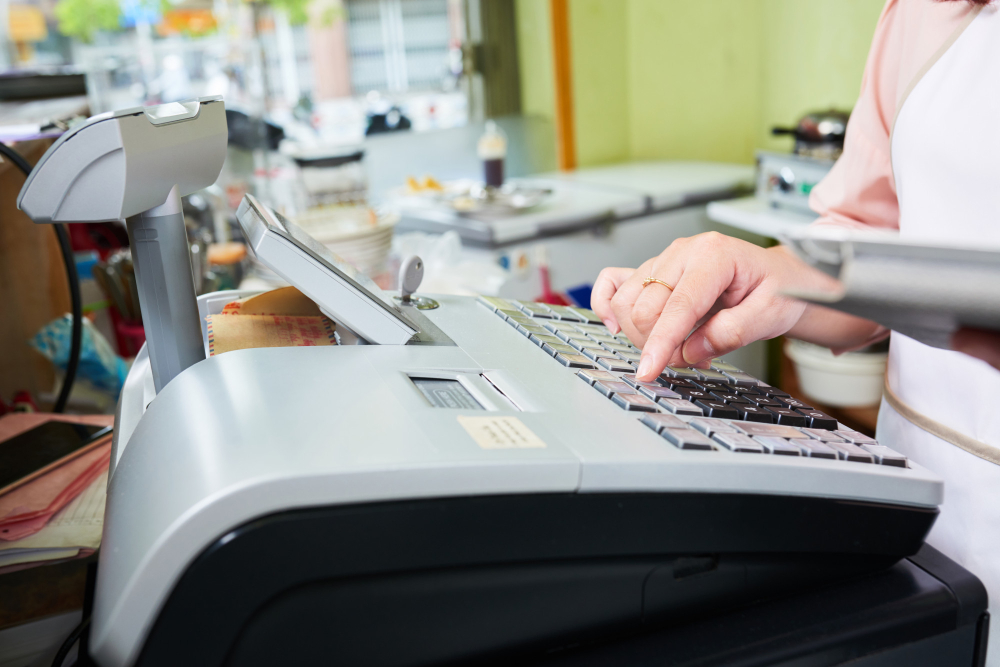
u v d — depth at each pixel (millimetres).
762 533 359
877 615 379
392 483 292
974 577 412
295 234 501
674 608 365
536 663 345
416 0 2605
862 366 1777
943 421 654
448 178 2750
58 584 469
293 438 308
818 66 2320
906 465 385
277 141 2166
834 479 363
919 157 611
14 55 2617
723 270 467
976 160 566
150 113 397
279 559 285
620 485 326
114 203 369
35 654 447
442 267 1329
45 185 365
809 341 666
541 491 315
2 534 495
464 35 2670
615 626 355
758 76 2582
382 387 367
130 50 1720
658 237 2168
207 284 1220
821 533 371
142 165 371
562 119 2740
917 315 236
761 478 348
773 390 471
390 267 1566
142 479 314
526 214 1936
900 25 665
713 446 351
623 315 502
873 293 231
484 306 577
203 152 439
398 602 309
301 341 510
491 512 309
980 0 552
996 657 612
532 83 2777
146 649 279
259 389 356
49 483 555
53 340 980
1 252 998
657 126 2873
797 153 1905
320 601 297
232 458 293
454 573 314
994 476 611
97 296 1292
